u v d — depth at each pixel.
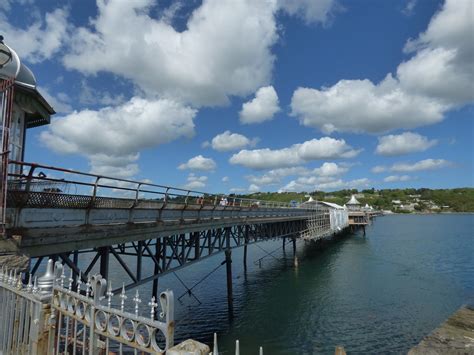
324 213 62.41
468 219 153.38
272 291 28.70
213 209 20.61
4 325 4.82
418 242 65.94
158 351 3.06
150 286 29.09
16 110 10.91
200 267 39.88
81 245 9.57
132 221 12.17
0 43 8.15
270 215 34.44
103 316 3.73
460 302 24.98
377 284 30.83
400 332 19.25
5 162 6.43
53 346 4.24
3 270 5.50
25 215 7.52
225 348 17.27
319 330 19.64
